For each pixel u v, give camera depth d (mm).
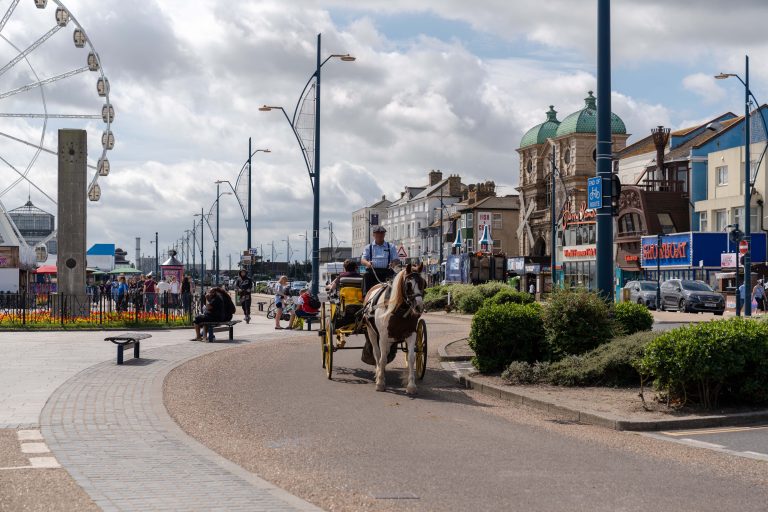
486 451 9055
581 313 15109
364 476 7828
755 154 59781
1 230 53125
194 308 34688
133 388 13562
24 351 20078
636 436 10273
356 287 15547
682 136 77938
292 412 11617
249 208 56312
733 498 7156
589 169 90688
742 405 12008
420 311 13094
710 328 11766
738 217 60594
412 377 13555
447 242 116250
